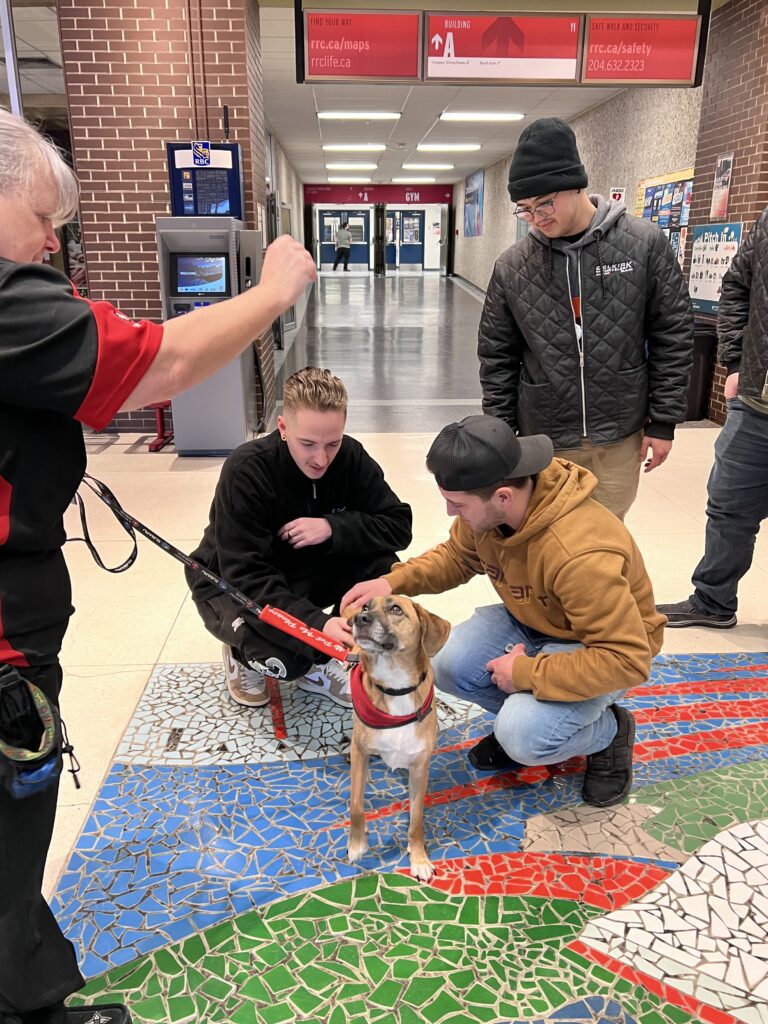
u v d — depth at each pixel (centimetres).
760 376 289
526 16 575
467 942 184
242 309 127
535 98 1141
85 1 597
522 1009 167
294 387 218
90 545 157
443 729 272
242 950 182
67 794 235
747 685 294
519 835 220
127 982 174
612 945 183
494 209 2064
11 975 129
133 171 634
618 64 589
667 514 472
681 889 200
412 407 805
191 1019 165
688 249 820
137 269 655
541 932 187
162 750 256
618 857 211
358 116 1278
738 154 672
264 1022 164
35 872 133
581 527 195
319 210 3622
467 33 577
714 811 229
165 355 118
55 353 110
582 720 211
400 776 247
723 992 171
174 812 228
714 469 321
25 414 116
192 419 602
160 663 310
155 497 506
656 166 959
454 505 193
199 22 604
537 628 223
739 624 343
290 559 262
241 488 236
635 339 277
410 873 205
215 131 628
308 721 275
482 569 240
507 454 183
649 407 291
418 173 2408
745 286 302
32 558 125
